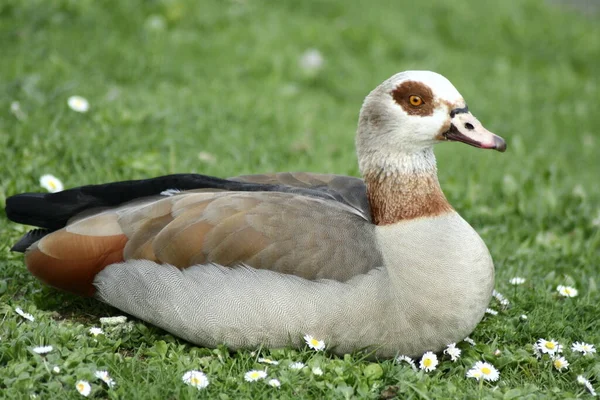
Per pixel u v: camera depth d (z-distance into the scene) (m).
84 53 17.67
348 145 16.22
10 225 10.87
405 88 8.91
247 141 14.92
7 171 11.92
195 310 8.29
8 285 9.56
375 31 22.70
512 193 14.04
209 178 9.54
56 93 14.82
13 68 15.88
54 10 19.27
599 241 12.66
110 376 7.76
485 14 27.19
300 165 14.34
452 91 8.90
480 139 8.77
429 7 26.48
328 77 20.14
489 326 9.41
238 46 19.95
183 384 7.61
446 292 8.26
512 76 23.52
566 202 13.96
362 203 9.64
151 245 8.52
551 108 22.25
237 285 8.16
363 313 8.12
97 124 14.06
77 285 8.89
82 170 12.58
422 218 8.76
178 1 20.86
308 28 21.78
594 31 28.30
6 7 18.75
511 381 8.39
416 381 7.94
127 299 8.66
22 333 8.18
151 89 16.94
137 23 19.88
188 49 19.31
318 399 7.57
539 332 9.33
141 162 12.89
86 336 8.43
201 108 16.11
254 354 8.24
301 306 8.09
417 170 8.92
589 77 25.28
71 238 8.82
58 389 7.39
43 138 12.98
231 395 7.64
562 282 10.91
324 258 8.20
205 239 8.35
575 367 8.64
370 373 7.92
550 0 31.84
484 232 12.62
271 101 17.62
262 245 8.26
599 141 20.73
